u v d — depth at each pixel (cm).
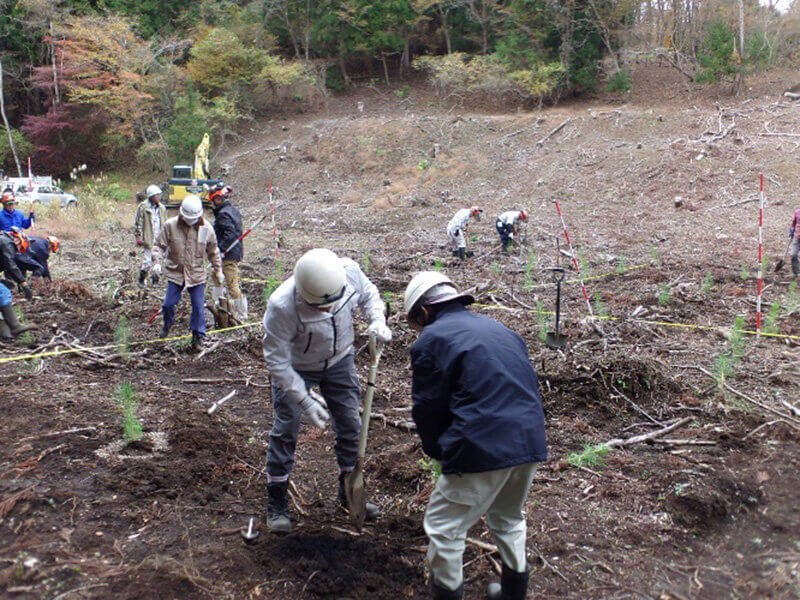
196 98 3481
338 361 392
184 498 422
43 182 2822
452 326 307
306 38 3888
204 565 354
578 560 366
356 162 3058
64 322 854
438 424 306
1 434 491
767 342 760
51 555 353
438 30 3941
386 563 365
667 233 1720
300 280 341
